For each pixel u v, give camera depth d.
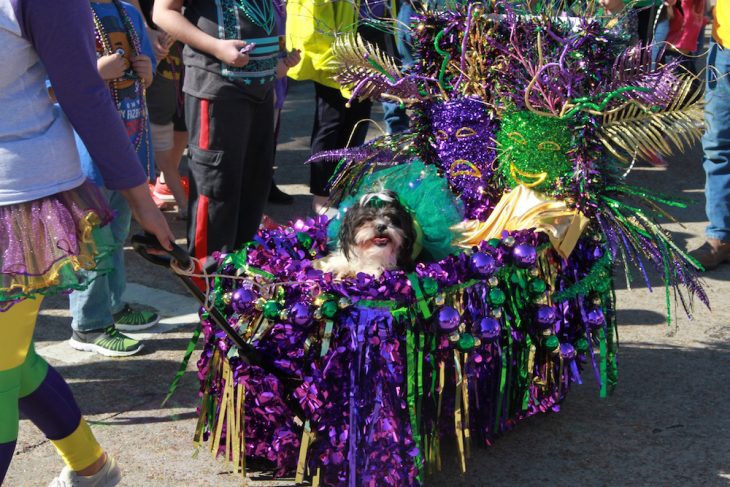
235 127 4.21
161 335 4.26
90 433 2.74
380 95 3.60
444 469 3.14
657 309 4.59
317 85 5.51
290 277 2.87
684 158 7.27
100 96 2.29
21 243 2.25
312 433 2.79
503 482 3.08
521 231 3.15
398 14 5.34
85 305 3.97
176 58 5.38
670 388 3.76
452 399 3.05
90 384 3.76
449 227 3.21
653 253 3.38
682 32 6.36
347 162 3.75
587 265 3.42
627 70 3.20
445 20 3.48
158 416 3.53
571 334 3.39
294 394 2.81
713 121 4.93
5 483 3.08
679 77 3.25
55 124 2.33
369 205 3.02
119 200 3.99
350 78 3.58
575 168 3.28
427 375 2.90
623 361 4.00
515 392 3.27
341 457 2.77
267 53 4.21
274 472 3.08
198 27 4.13
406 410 2.82
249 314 2.88
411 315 2.83
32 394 2.57
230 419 2.90
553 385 3.38
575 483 3.09
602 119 3.27
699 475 3.14
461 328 3.00
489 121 3.44
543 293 3.21
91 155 2.35
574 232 3.24
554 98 3.22
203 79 4.16
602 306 3.47
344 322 2.78
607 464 3.21
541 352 3.33
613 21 3.38
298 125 8.45
